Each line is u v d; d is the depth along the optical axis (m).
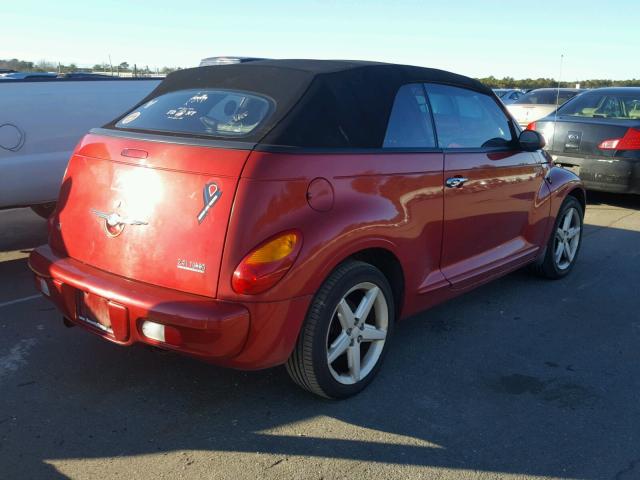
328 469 2.85
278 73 3.50
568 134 8.56
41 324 4.41
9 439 3.01
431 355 4.07
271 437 3.09
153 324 2.92
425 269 3.86
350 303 3.48
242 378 3.67
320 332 3.14
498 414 3.36
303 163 3.04
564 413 3.39
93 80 6.54
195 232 2.92
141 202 3.10
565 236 5.61
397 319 3.83
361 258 3.55
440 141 3.97
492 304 5.04
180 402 3.40
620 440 3.15
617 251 6.70
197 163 2.99
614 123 8.23
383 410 3.37
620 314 4.88
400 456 2.96
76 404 3.35
